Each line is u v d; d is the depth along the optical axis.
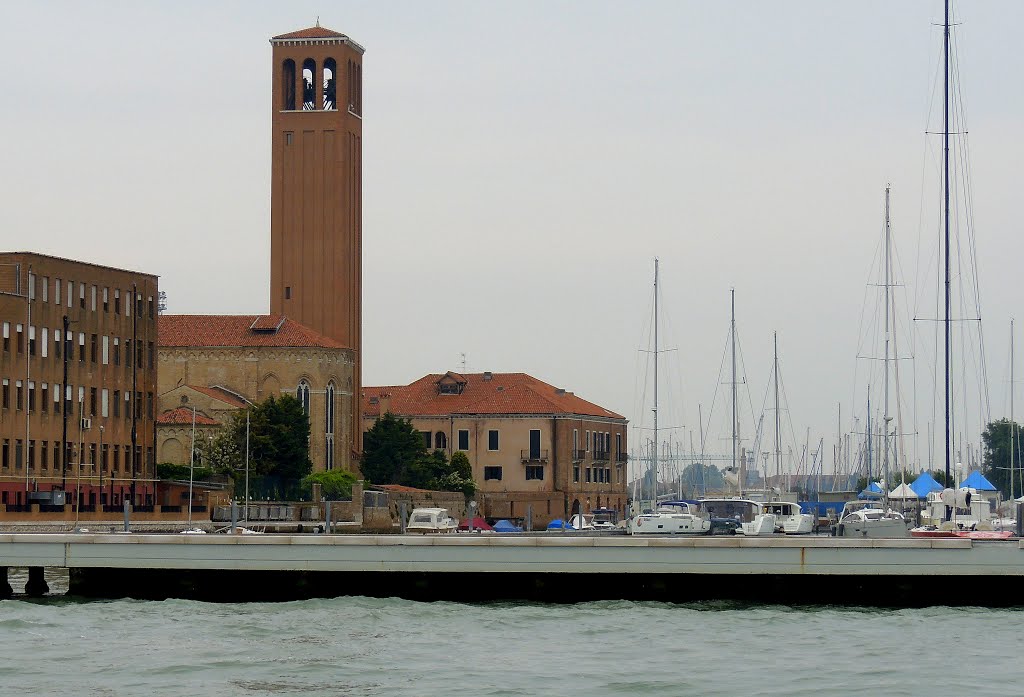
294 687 79.56
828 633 99.06
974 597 111.94
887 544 108.62
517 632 99.25
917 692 78.69
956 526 164.50
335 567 112.38
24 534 114.44
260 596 116.69
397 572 115.19
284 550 112.62
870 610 110.00
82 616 106.12
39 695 77.38
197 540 113.25
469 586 115.19
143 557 113.56
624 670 84.88
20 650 91.00
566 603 114.25
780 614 107.88
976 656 89.94
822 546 109.06
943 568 108.25
